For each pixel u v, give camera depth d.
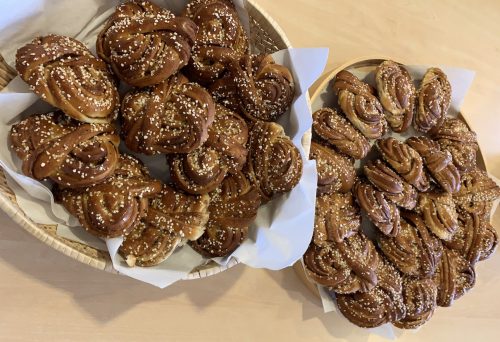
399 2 0.66
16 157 0.44
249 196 0.48
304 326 0.61
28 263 0.49
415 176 0.57
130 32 0.44
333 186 0.55
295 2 0.60
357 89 0.57
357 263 0.56
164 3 0.50
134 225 0.45
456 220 0.62
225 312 0.56
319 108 0.59
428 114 0.60
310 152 0.55
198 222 0.47
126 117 0.46
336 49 0.62
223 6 0.49
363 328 0.60
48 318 0.50
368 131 0.56
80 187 0.44
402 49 0.66
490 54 0.71
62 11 0.46
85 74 0.44
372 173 0.57
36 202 0.44
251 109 0.49
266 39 0.52
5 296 0.49
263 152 0.49
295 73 0.49
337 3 0.62
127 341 0.53
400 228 0.60
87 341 0.51
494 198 0.65
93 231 0.44
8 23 0.43
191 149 0.45
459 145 0.63
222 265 0.47
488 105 0.71
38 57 0.42
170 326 0.54
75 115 0.43
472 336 0.71
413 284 0.62
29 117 0.44
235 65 0.48
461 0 0.70
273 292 0.59
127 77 0.45
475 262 0.65
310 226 0.48
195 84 0.47
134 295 0.53
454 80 0.64
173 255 0.49
